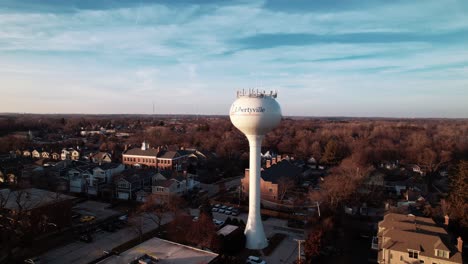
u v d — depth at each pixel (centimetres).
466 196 4538
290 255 3812
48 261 3531
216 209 5438
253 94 3962
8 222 3881
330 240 4044
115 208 5466
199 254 3067
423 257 3291
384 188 6875
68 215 4506
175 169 8081
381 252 3616
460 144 10931
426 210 4891
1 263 3453
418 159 9200
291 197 6075
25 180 6412
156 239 3406
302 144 11225
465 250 4019
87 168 6675
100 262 2880
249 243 3969
